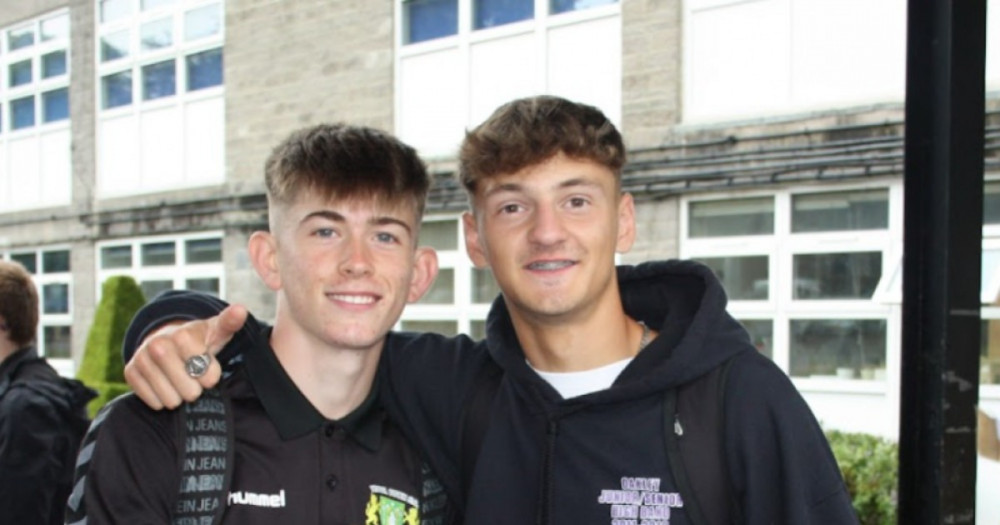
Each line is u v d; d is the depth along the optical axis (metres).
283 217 1.54
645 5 6.11
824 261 5.66
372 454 1.54
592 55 6.57
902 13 5.36
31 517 2.42
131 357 1.61
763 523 1.35
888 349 5.36
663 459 1.43
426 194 1.69
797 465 1.33
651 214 6.12
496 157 1.53
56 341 9.17
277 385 1.49
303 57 7.81
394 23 7.44
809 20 5.66
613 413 1.48
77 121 8.95
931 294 1.03
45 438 2.46
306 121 7.76
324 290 1.49
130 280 7.42
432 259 1.77
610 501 1.44
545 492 1.49
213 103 8.41
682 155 5.96
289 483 1.45
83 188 8.94
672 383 1.44
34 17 9.11
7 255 9.52
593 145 1.53
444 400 1.65
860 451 4.64
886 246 5.37
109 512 1.33
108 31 8.89
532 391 1.54
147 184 8.73
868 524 4.30
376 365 1.60
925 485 1.03
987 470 2.87
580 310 1.53
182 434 1.40
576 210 1.55
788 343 5.73
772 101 5.78
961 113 1.01
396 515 1.51
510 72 6.98
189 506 1.37
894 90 5.38
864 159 5.36
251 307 7.90
